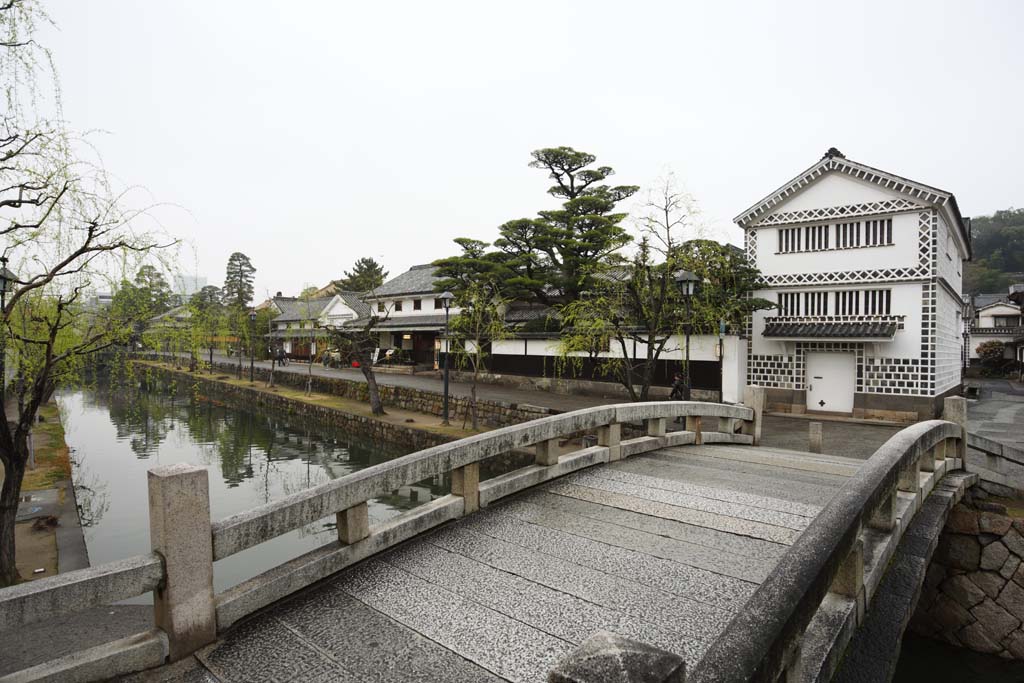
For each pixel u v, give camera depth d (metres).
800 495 5.71
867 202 19.42
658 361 23.47
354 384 31.16
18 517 11.67
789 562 2.46
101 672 2.85
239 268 74.44
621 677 1.42
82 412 33.12
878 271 19.30
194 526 3.18
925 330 18.47
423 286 39.34
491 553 4.36
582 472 6.61
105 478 18.20
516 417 21.47
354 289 59.06
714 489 5.93
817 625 3.22
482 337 27.50
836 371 20.36
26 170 7.80
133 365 11.74
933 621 8.66
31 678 2.67
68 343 11.03
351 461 20.83
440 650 3.13
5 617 2.57
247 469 19.84
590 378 25.80
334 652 3.13
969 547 8.44
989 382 37.16
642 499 5.59
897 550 4.87
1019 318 43.88
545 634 3.25
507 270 26.66
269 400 33.12
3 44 7.45
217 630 3.28
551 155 27.19
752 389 10.30
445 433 20.31
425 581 3.92
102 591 2.86
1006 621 8.14
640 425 17.17
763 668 1.79
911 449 4.89
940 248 18.80
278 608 3.59
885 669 3.50
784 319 21.09
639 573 3.99
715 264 17.05
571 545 4.48
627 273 17.42
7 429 8.28
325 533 13.46
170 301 11.54
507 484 5.61
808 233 20.80
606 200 26.89
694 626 3.30
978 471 9.40
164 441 24.61
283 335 48.38
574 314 17.50
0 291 8.45
